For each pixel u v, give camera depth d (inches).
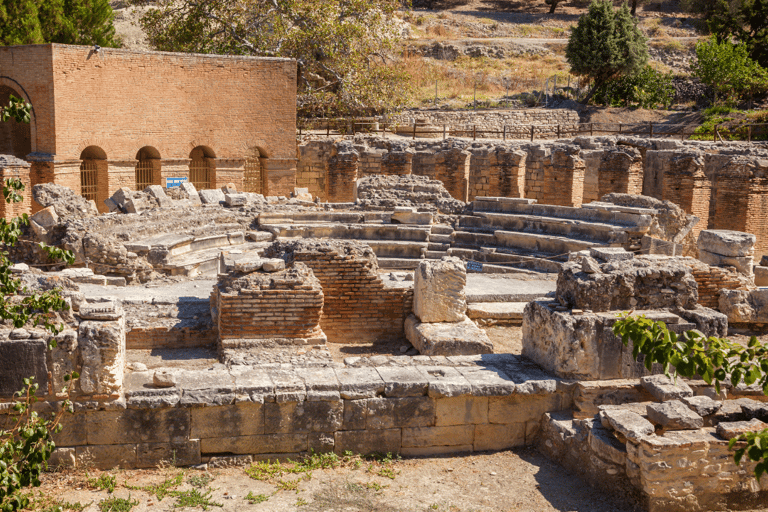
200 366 429.7
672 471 304.3
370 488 326.3
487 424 371.2
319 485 327.6
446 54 2290.8
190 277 660.1
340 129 1440.7
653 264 416.2
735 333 491.5
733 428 313.9
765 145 1224.8
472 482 336.8
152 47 1779.0
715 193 1131.9
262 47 1515.7
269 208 863.7
